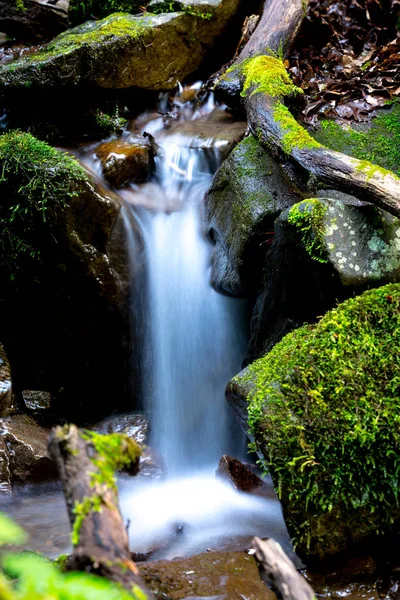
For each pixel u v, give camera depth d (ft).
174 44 16.35
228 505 10.86
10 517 10.35
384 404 8.59
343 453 8.43
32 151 12.72
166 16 16.16
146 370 14.43
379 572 8.38
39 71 14.89
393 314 9.22
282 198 12.23
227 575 7.60
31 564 2.73
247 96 13.79
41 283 13.32
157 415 14.52
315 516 8.39
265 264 11.85
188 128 15.74
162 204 14.52
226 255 13.23
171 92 16.93
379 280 10.12
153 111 16.78
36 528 9.93
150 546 9.43
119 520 5.29
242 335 14.33
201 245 14.32
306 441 8.49
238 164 13.14
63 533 9.73
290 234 10.57
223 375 14.33
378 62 16.05
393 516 8.46
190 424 14.29
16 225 12.82
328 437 8.48
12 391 12.96
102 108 16.03
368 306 9.29
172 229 14.28
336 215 10.21
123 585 4.85
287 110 12.75
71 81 15.15
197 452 14.08
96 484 5.30
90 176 13.26
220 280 13.50
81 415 14.39
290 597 5.42
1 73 15.07
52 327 13.87
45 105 15.40
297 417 8.63
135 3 17.66
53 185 12.54
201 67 17.35
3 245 12.97
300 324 11.34
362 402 8.60
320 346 9.06
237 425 13.87
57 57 14.92
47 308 13.65
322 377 8.82
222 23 17.02
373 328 9.17
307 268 10.58
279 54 15.30
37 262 13.08
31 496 11.19
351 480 8.41
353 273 10.04
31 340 14.03
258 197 12.35
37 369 14.19
